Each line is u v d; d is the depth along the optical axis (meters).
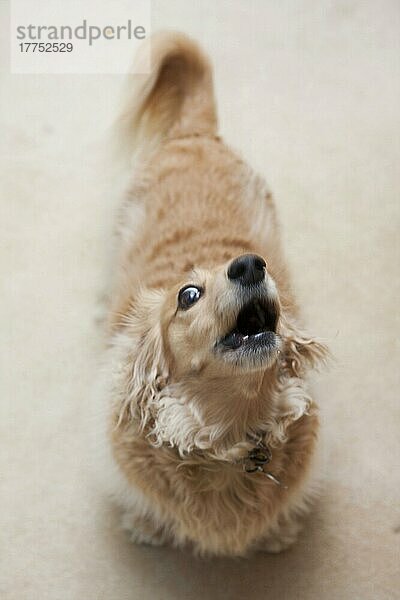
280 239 2.67
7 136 3.20
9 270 2.84
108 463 2.16
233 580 2.20
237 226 2.37
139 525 2.25
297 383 1.98
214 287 1.73
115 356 2.10
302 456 2.06
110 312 2.44
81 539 2.29
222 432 1.90
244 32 3.55
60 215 2.98
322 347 2.03
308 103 3.30
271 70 3.41
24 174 3.09
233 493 2.02
